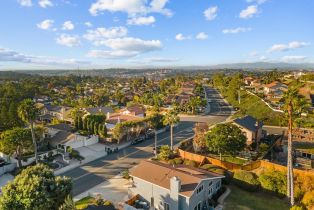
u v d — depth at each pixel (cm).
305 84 11231
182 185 3459
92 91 18562
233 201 3738
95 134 7150
